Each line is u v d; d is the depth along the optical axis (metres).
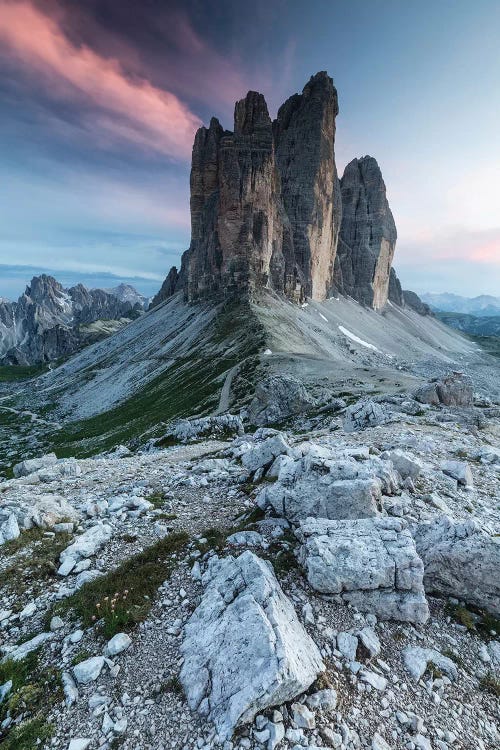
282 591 9.87
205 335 156.12
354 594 9.91
